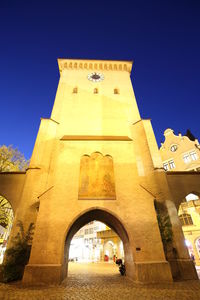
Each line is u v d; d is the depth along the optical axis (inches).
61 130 746.2
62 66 1058.7
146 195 554.3
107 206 532.4
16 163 973.2
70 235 563.2
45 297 309.9
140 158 684.1
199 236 960.3
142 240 483.2
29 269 426.3
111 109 844.6
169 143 1342.3
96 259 1617.9
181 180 658.2
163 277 430.0
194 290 344.8
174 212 554.3
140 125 761.6
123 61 1107.9
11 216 893.8
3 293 335.0
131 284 420.8
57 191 548.7
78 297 311.0
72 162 620.1
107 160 634.8
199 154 1149.1
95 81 984.3
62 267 455.2
